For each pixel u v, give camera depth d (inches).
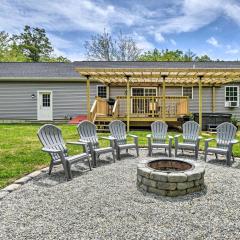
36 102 692.7
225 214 135.9
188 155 280.7
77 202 150.0
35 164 230.2
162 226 123.1
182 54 1696.6
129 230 119.3
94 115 498.0
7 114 692.7
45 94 694.5
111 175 203.8
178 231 118.6
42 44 1788.9
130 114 551.2
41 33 1779.0
